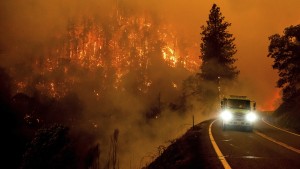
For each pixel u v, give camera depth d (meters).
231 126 26.34
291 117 31.55
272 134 21.75
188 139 19.06
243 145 15.88
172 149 16.22
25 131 53.56
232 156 12.41
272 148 14.72
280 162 11.02
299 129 26.22
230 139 18.66
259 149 14.39
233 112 24.48
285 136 20.33
